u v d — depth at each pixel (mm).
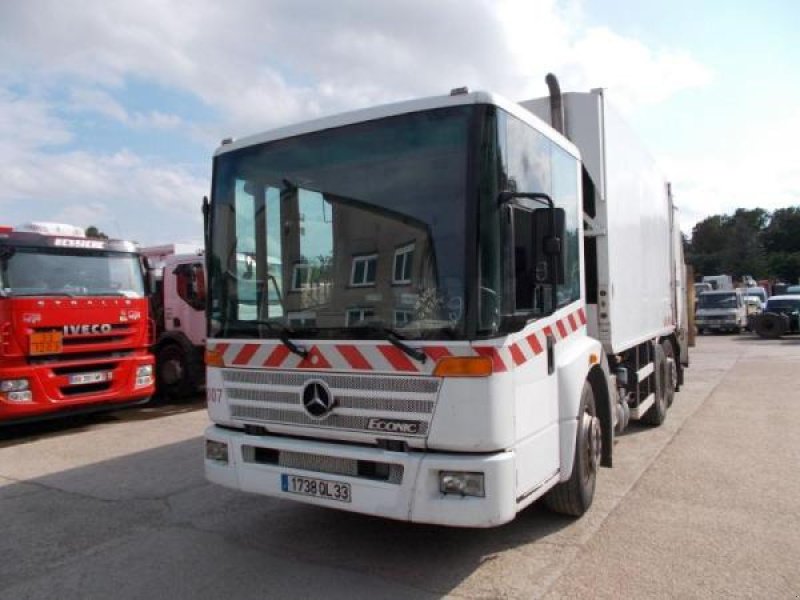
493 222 3789
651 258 8164
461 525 3641
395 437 3857
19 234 8898
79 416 10734
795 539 4613
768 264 92188
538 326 4242
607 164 6133
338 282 4168
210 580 4188
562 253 4008
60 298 9102
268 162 4586
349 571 4238
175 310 12398
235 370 4574
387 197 4043
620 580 3998
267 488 4301
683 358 11789
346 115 4273
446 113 3912
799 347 20422
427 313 3803
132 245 10305
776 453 7020
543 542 4625
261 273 4531
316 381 4145
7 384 8508
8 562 4594
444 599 3803
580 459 4855
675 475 6238
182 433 9055
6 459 7781
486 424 3660
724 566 4180
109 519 5453
